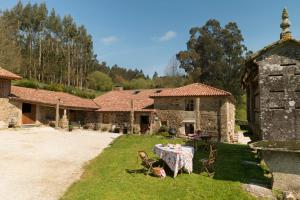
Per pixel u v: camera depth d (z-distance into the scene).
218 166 11.84
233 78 62.03
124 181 9.91
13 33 52.00
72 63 69.44
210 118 25.94
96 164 12.70
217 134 25.47
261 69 8.95
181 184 9.52
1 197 8.48
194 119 26.55
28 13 62.16
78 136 22.80
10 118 24.62
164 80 66.19
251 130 12.78
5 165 11.95
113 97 36.19
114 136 24.48
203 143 18.33
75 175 11.05
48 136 21.28
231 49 65.75
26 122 26.55
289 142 8.30
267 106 8.76
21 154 14.20
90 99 37.72
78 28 71.88
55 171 11.52
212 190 8.84
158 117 28.55
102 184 9.60
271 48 8.84
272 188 8.47
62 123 27.81
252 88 12.61
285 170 8.32
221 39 66.88
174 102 27.86
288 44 8.70
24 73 58.44
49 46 65.06
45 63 63.59
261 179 9.77
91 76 73.88
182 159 10.49
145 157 11.14
